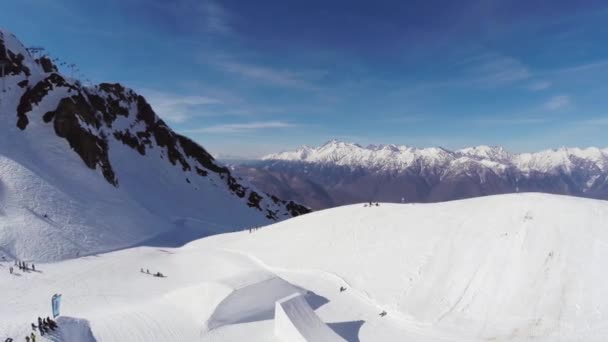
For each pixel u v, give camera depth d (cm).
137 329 3031
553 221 3969
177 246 7050
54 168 8150
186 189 12850
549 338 2842
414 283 3853
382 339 3042
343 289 4031
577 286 3216
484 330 3064
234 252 5775
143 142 13538
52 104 9750
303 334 2825
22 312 3475
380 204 6469
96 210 7469
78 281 4544
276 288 3712
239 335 3072
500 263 3691
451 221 4778
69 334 2808
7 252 5228
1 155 7338
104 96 13612
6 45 10631
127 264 5391
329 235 5459
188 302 3484
